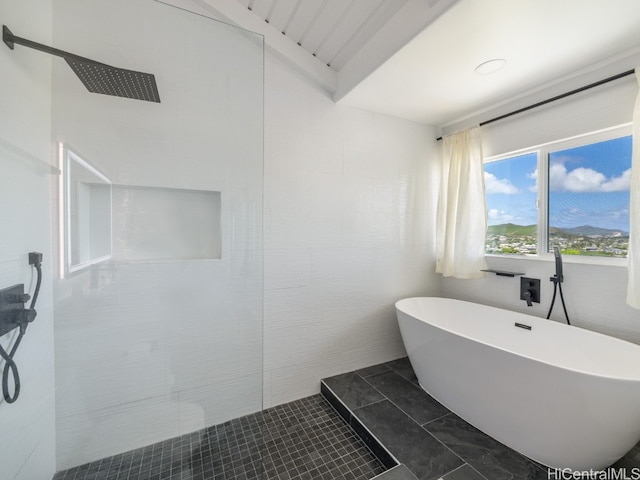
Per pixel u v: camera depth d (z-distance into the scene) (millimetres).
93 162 1468
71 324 1430
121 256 1553
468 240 2324
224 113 1745
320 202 2162
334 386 2084
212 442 1644
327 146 2186
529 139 2094
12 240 1084
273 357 2008
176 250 1691
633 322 1621
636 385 1121
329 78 2143
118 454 1525
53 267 1369
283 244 2029
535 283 2074
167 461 1512
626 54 1606
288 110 2033
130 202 1570
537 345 1929
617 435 1198
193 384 1697
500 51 1605
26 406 1177
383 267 2459
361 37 1843
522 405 1393
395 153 2498
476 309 2297
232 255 1794
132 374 1563
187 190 1699
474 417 1635
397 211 2518
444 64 1735
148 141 1581
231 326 1795
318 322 2170
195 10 1744
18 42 1126
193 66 1667
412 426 1647
